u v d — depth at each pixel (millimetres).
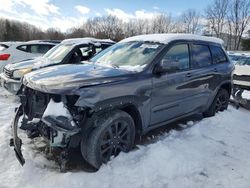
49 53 7969
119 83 3578
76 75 3533
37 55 9906
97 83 3379
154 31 61531
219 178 3494
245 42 44750
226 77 5992
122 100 3594
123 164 3609
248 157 4172
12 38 66875
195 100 5102
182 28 57625
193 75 4887
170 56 4453
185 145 4379
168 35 4867
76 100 3213
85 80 3383
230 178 3512
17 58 9500
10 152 3850
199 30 54688
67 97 3254
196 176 3508
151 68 4086
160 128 5129
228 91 6430
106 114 3494
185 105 4848
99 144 3408
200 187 3291
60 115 3168
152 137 4664
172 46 4535
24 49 9766
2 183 3152
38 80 3490
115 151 3695
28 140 4289
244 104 7531
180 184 3320
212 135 4941
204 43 5477
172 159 3795
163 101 4289
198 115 6082
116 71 3840
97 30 68188
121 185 3211
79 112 3262
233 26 46875
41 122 3424
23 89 3914
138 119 3961
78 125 3242
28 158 3695
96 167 3455
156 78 4090
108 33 64062
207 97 5500
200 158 3971
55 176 3318
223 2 47781
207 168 3721
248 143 4738
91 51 7586
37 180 3240
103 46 7883
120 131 3693
